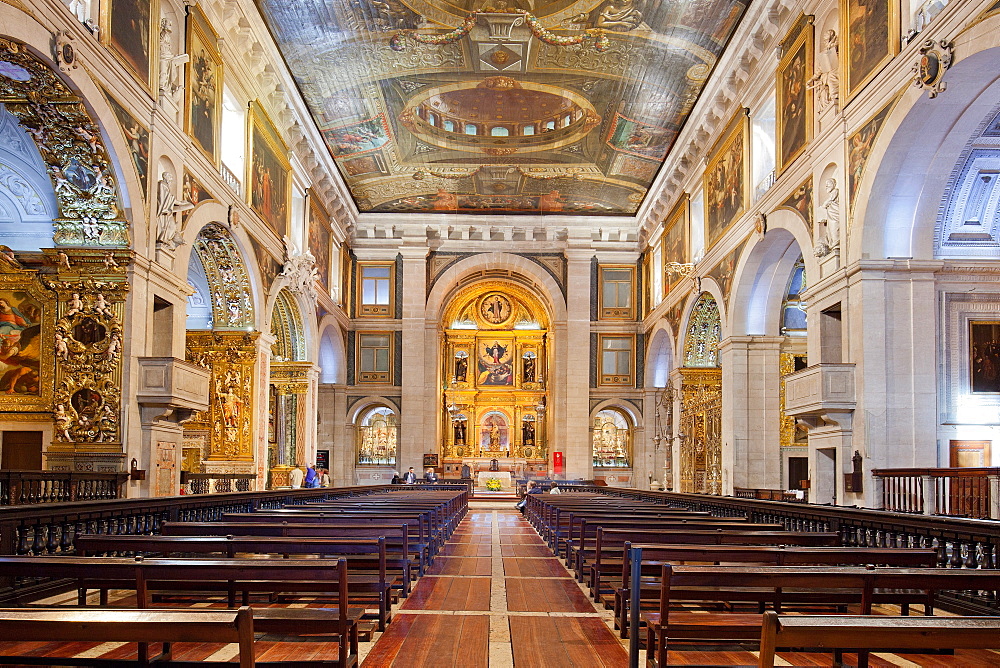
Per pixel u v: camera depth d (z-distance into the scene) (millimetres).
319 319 32031
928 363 15547
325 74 25234
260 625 5352
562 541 13766
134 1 15555
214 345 23031
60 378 15367
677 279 31672
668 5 21547
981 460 15586
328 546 7414
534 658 6617
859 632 3557
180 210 17172
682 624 5719
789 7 19484
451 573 11609
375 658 6586
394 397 38219
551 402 41219
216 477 21109
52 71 12828
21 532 8477
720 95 24391
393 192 36031
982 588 4992
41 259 16578
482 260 39031
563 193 36219
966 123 14273
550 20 22750
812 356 17828
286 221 26844
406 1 21703
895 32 14609
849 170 16344
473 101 28609
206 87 19422
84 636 3613
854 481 15383
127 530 10633
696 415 29172
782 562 6484
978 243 16062
